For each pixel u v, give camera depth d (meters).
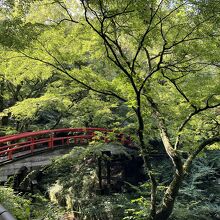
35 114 17.05
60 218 12.97
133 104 8.48
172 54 9.20
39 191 14.64
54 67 9.20
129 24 7.85
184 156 16.27
